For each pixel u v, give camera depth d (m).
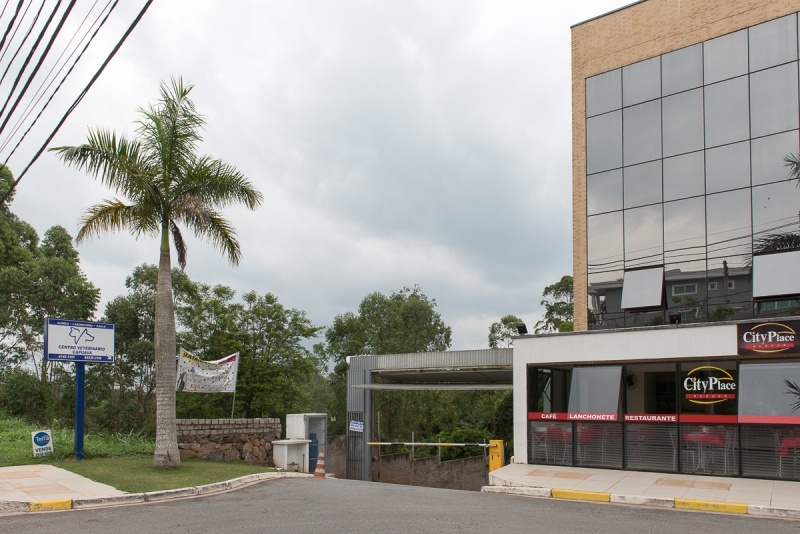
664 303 17.16
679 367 15.30
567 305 60.16
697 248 16.83
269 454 21.55
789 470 13.56
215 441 19.80
